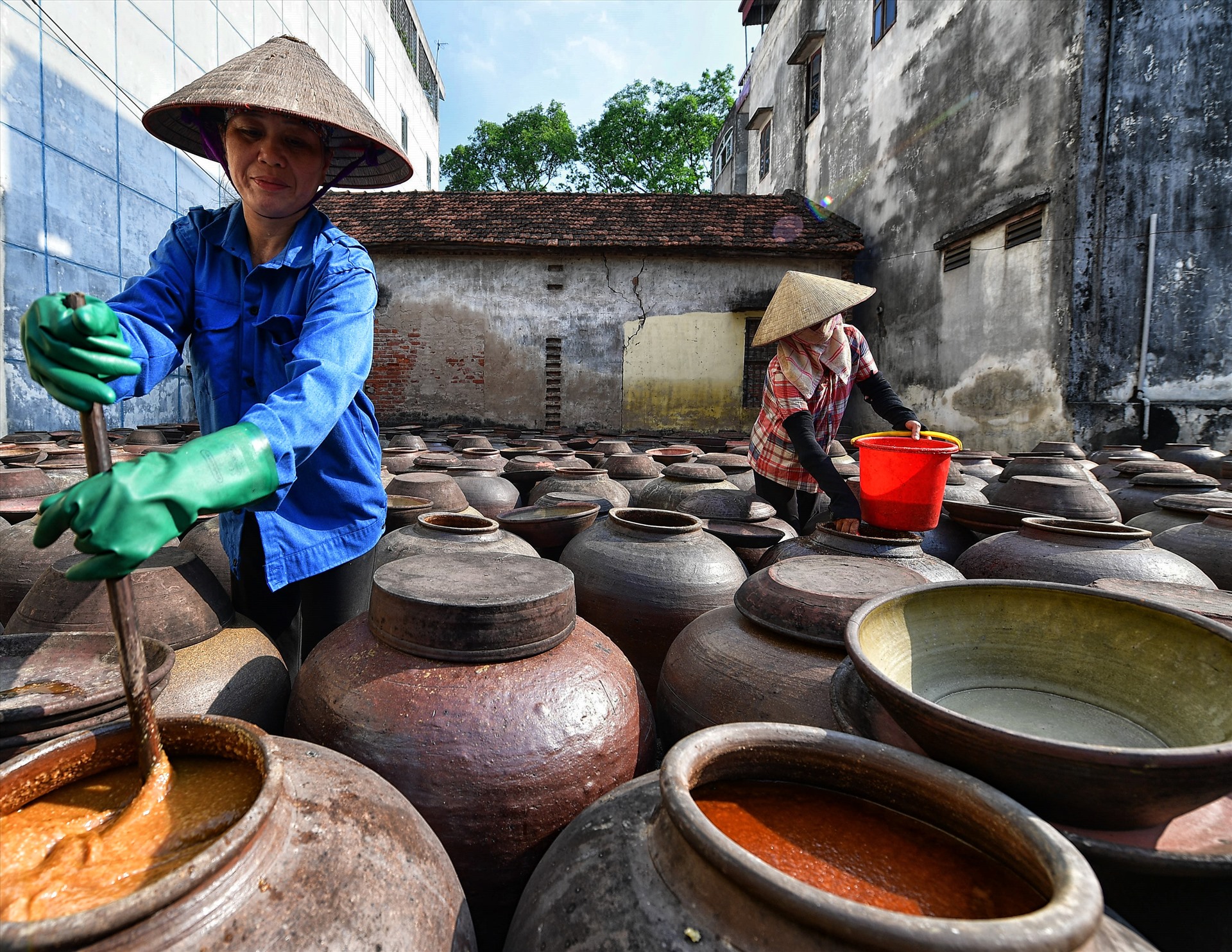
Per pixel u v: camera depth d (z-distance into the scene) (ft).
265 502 4.07
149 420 32.12
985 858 3.30
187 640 5.81
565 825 4.86
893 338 35.83
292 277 6.07
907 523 8.10
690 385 39.17
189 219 6.52
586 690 5.26
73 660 4.69
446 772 4.64
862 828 3.50
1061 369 24.71
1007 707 4.58
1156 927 3.72
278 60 5.74
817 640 5.76
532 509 12.03
